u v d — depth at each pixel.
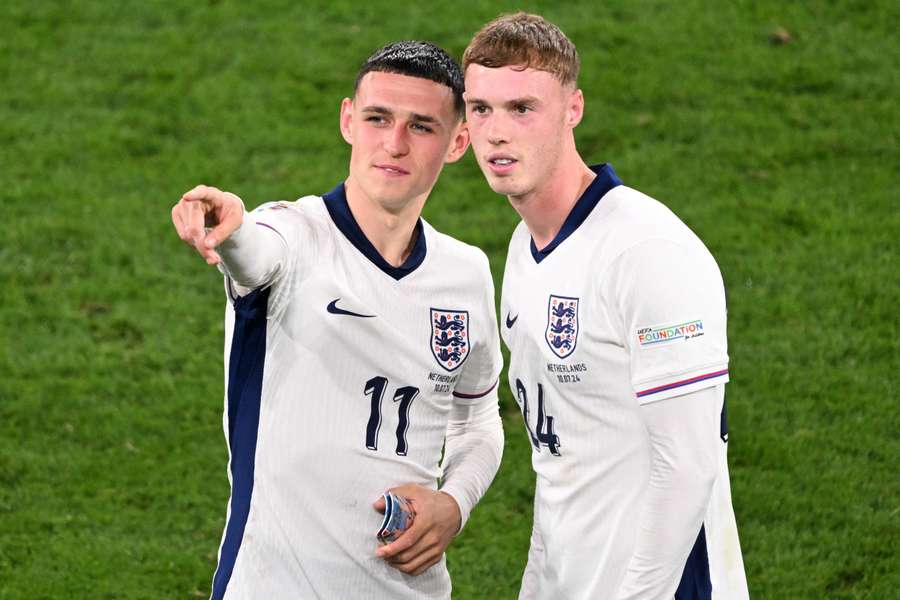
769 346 23.41
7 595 17.30
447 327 12.02
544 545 12.33
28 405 21.94
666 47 33.66
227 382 11.75
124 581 17.75
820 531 18.70
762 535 18.66
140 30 34.91
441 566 12.48
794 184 28.61
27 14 35.38
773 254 26.19
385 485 11.84
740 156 29.64
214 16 35.44
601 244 11.13
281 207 11.52
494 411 13.60
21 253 26.42
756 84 32.31
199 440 21.20
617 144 30.09
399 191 11.37
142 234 27.19
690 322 10.63
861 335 23.66
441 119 11.47
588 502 11.66
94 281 25.67
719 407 10.94
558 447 11.83
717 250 26.31
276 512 11.54
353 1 35.84
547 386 11.75
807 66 32.84
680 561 10.91
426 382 11.94
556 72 11.05
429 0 35.94
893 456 20.41
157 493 19.83
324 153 30.08
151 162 29.78
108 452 20.84
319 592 11.71
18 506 19.42
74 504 19.53
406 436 11.96
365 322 11.55
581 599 11.86
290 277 11.23
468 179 29.33
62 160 29.78
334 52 33.81
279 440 11.50
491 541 18.75
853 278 25.36
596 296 11.10
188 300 25.22
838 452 20.58
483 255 12.55
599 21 34.72
